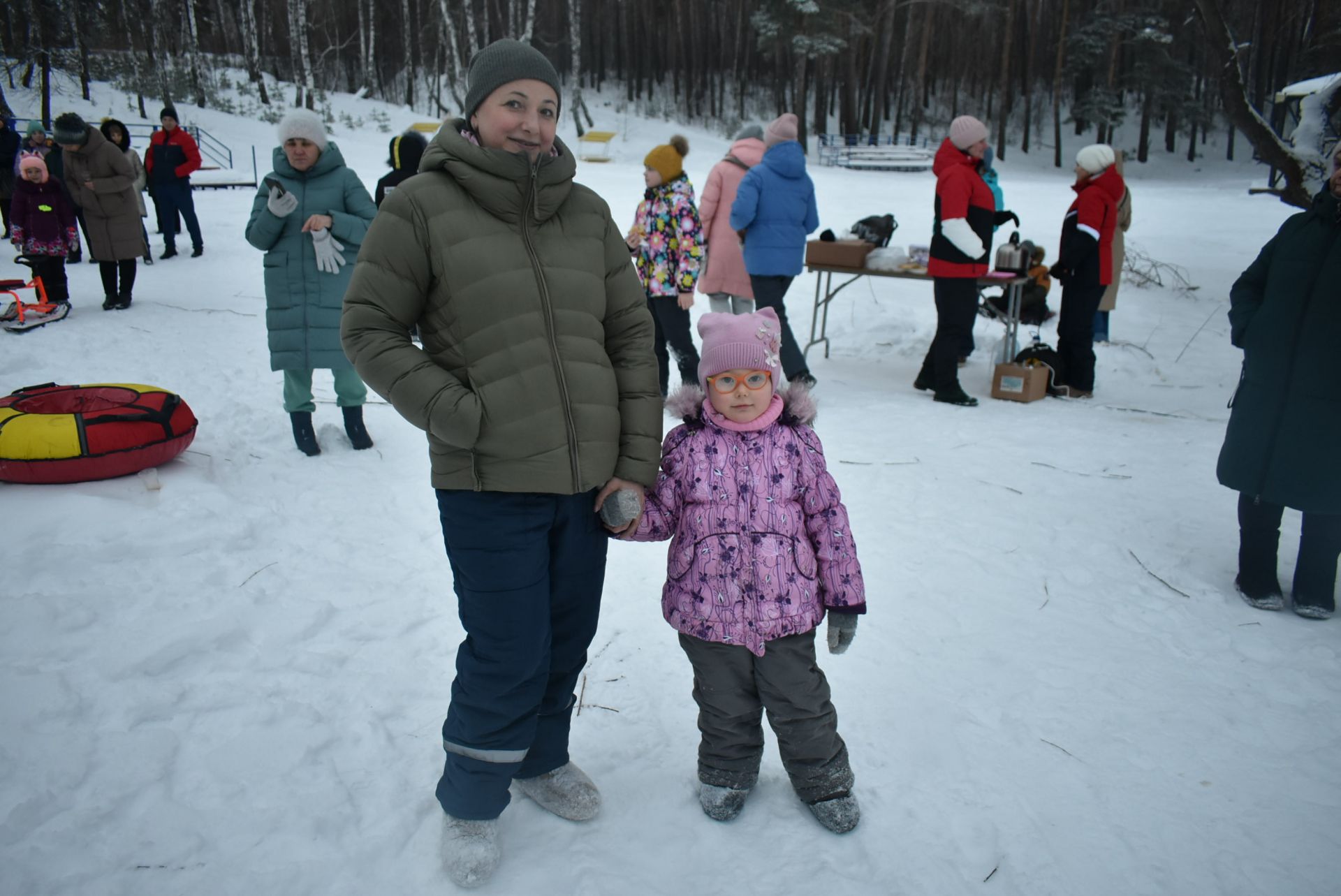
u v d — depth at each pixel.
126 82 30.53
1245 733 2.58
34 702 2.44
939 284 6.21
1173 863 2.08
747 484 2.08
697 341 7.75
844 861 2.06
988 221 6.14
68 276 9.74
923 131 48.41
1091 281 6.44
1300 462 3.12
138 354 6.60
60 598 2.92
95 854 1.97
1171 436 5.54
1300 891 1.99
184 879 1.92
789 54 48.03
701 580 2.08
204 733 2.41
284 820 2.11
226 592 3.15
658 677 2.86
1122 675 2.89
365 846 2.06
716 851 2.09
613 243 2.04
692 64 48.41
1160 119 46.41
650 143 36.94
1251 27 29.98
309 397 4.72
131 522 3.50
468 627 1.93
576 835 2.13
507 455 1.82
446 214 1.81
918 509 4.30
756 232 6.16
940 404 6.32
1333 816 2.24
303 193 4.47
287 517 3.93
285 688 2.66
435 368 1.80
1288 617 3.29
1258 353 3.23
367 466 4.69
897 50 49.22
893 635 3.14
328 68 46.53
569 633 2.05
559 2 50.50
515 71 1.77
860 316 8.96
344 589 3.33
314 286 4.54
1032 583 3.55
